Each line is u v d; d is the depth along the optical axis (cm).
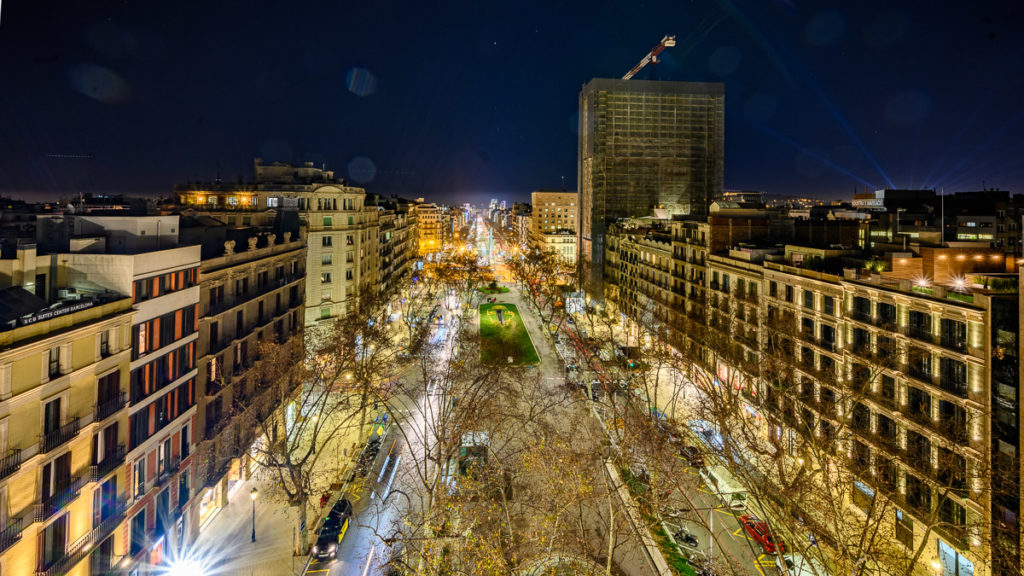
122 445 2578
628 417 4747
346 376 5909
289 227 5434
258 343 4178
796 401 3891
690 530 3459
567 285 12244
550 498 3366
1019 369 2548
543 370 6812
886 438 3369
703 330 6234
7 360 1919
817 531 2733
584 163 14350
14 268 2334
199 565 3083
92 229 3019
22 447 2006
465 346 7738
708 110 13050
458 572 2717
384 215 9862
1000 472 2558
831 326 4006
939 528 2930
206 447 3409
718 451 3594
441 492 3338
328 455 4425
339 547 3278
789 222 6256
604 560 3152
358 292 7431
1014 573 2505
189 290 3219
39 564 2112
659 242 7988
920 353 3155
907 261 3681
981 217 8406
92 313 2377
